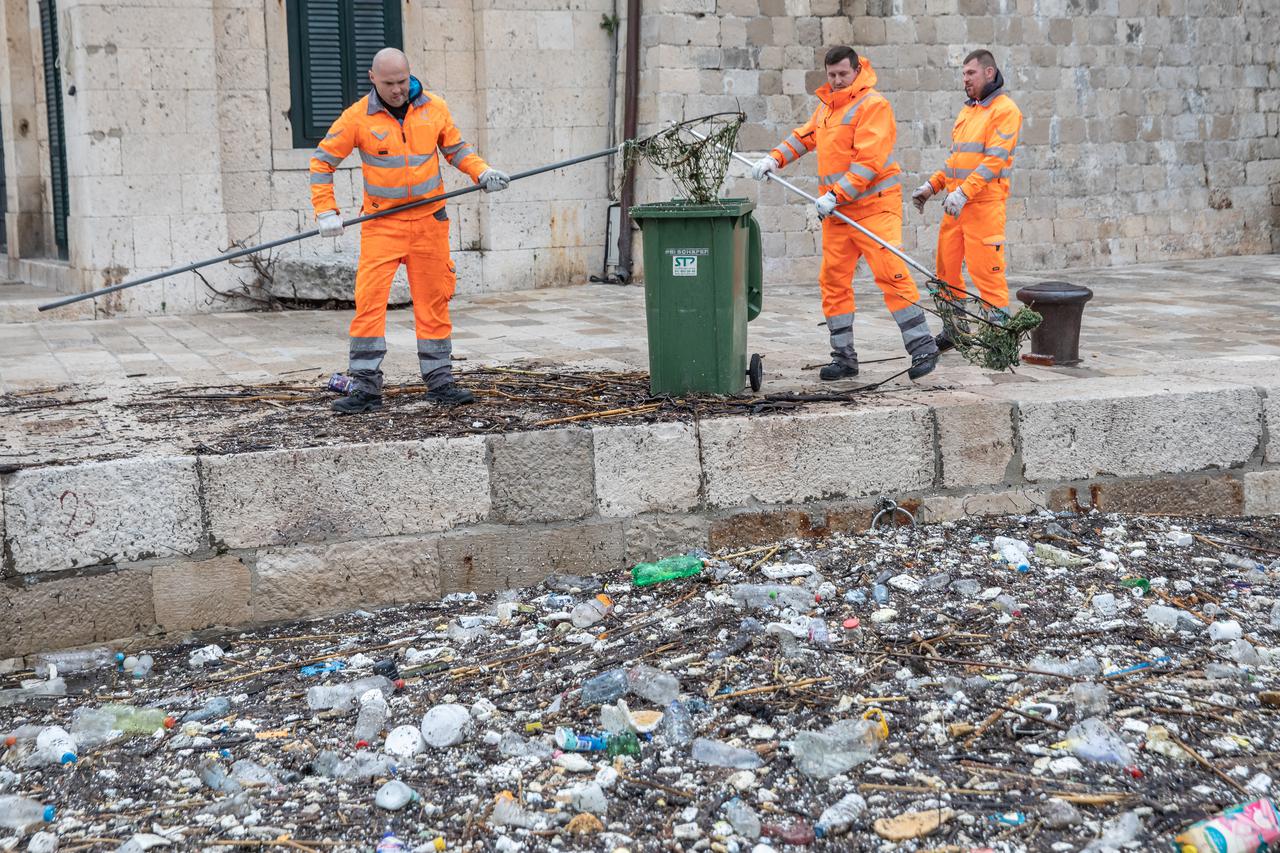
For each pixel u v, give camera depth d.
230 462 5.90
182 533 5.87
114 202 12.02
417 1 13.27
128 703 5.30
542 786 4.39
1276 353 8.45
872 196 7.47
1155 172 15.89
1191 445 7.25
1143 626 5.61
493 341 9.60
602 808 4.20
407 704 5.12
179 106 12.17
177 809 4.34
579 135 13.96
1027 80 15.09
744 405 6.91
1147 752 4.48
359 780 4.51
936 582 6.09
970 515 7.02
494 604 6.26
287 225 12.96
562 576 6.48
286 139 12.88
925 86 14.64
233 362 8.80
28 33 14.15
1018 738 4.61
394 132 6.56
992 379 7.66
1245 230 16.55
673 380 7.14
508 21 13.46
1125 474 7.20
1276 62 16.39
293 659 5.71
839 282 7.68
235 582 5.98
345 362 8.76
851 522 6.87
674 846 4.00
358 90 13.14
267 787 4.47
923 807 4.14
